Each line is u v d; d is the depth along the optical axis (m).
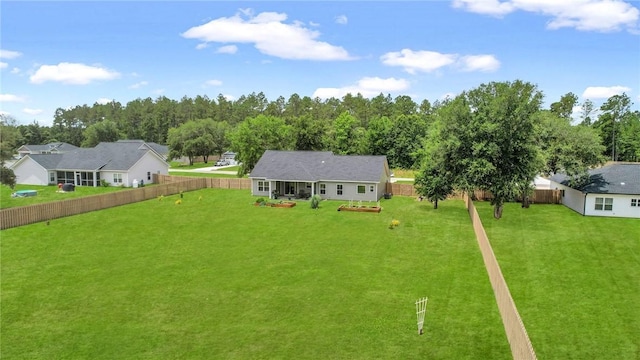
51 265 24.44
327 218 37.88
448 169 40.34
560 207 43.47
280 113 151.88
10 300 19.45
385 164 51.28
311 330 16.64
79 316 17.88
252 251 27.53
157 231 32.81
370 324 17.14
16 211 33.12
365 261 25.52
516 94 36.41
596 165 41.25
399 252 27.41
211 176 73.56
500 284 18.02
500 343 15.52
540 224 35.44
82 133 138.75
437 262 25.27
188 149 98.31
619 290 20.98
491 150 35.56
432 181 41.94
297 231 33.00
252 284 21.64
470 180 37.25
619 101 90.44
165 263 25.00
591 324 17.30
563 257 26.42
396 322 17.30
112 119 173.00
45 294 20.19
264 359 14.52
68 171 60.09
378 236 31.48
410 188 52.00
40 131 134.38
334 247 28.53
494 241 30.23
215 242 29.75
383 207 43.69
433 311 18.33
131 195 45.38
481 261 25.44
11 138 45.56
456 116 38.78
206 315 18.00
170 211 40.91
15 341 15.74
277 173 49.97
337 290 20.84
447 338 15.94
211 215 39.09
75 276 22.67
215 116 159.75
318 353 14.91
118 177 58.91
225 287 21.20
